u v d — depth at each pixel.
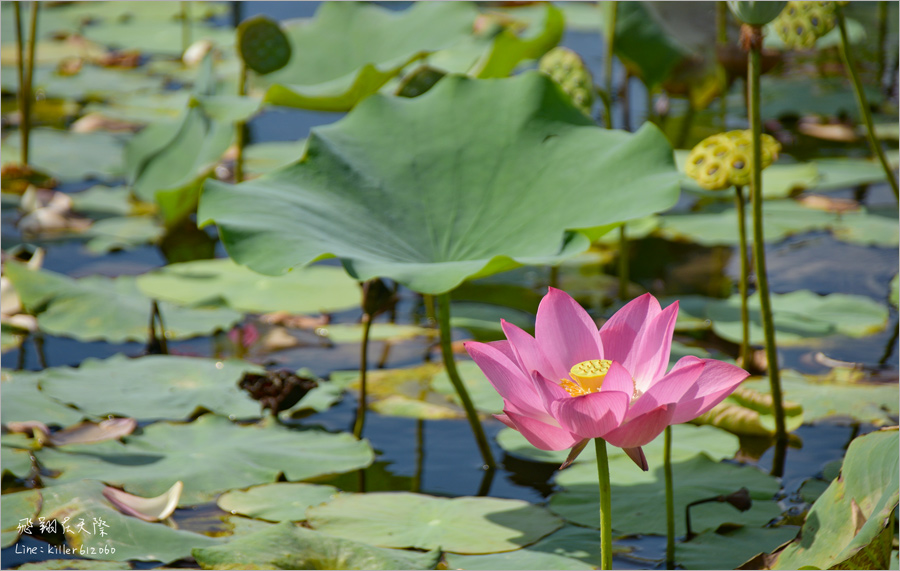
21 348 4.93
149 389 4.82
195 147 5.35
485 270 4.67
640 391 4.45
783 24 4.81
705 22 6.37
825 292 5.10
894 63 8.12
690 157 4.77
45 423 4.74
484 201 4.79
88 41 9.14
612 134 4.80
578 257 5.25
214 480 4.67
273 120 7.07
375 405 4.83
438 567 4.55
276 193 4.76
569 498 4.66
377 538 4.59
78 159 6.06
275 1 10.09
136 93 7.64
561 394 4.41
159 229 5.32
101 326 4.97
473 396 4.85
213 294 5.08
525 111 4.84
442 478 4.71
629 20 6.31
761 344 4.95
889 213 5.34
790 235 5.30
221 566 4.51
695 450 4.73
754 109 4.70
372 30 5.78
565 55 5.05
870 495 4.49
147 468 4.68
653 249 5.28
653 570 4.56
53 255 5.22
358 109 4.88
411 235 4.77
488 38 7.35
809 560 4.49
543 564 4.56
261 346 4.97
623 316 4.46
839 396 4.82
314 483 4.70
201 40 8.97
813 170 5.72
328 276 5.16
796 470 4.71
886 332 4.97
